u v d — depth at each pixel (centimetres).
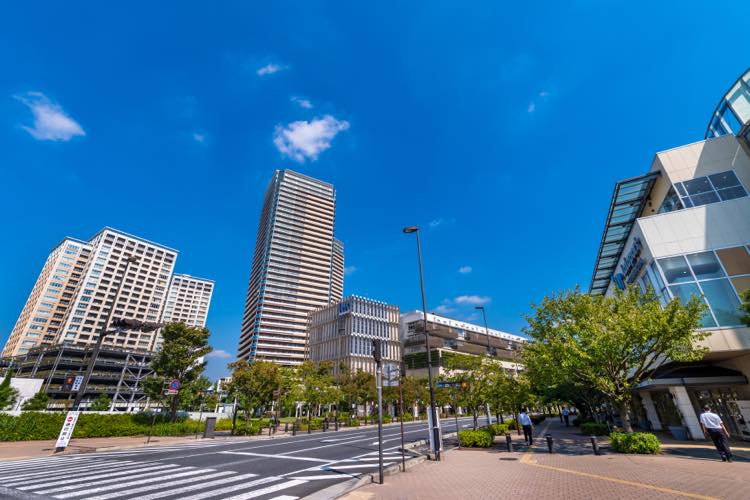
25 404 4031
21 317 12194
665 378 1694
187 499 795
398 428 3516
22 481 991
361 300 8256
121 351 8362
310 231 12912
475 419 2122
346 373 5956
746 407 1540
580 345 1412
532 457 1312
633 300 1494
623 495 724
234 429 2745
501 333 9881
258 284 11894
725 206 1653
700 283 1570
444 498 752
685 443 1515
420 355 7612
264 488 898
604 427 1980
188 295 16100
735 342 1433
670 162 1977
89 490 880
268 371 3055
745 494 692
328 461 1355
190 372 2683
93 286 11031
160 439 2261
